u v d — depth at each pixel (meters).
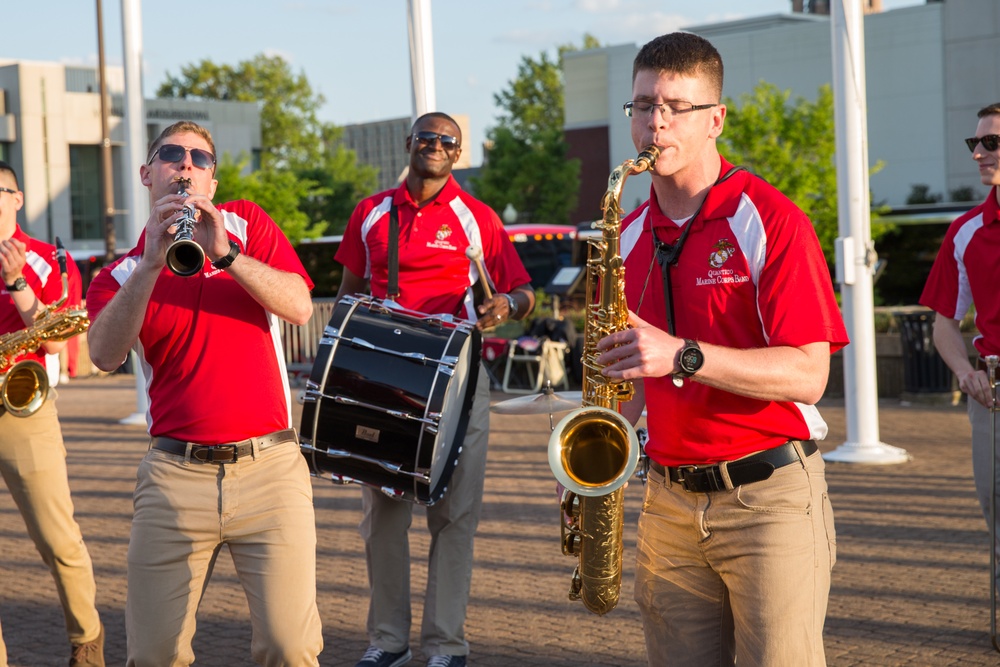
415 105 7.97
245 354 3.56
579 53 47.53
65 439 12.91
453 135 5.06
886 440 11.31
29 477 4.60
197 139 3.66
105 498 9.11
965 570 6.23
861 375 10.06
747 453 2.98
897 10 36.19
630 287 3.22
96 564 6.84
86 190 49.25
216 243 3.40
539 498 8.80
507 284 5.32
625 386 3.21
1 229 4.88
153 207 3.38
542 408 4.65
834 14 9.86
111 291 3.69
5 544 7.50
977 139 4.68
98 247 48.84
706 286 2.97
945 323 4.98
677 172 3.01
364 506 4.94
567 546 3.41
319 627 3.57
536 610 5.70
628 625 5.42
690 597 3.15
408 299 5.12
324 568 6.74
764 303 2.89
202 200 3.32
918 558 6.53
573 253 23.23
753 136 20.62
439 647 4.79
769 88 21.25
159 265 3.31
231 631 5.47
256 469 3.52
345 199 50.06
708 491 3.01
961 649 4.89
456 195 5.22
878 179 36.91
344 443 4.28
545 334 16.91
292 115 67.25
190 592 3.51
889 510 7.91
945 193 35.59
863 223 9.95
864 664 4.73
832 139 20.25
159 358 3.56
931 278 5.00
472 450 4.87
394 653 4.88
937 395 14.29
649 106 2.95
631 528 7.48
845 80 9.83
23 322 4.89
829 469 9.68
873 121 36.88
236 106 53.47
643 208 3.28
